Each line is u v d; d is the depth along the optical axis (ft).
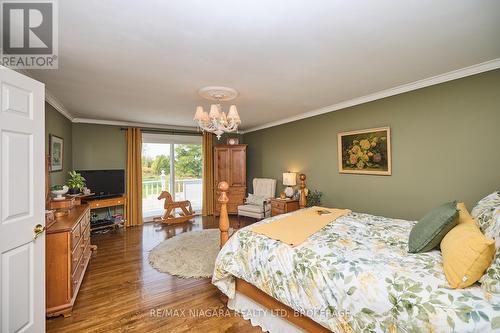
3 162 4.54
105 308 6.95
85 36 5.55
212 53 6.49
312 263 5.09
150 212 18.30
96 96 10.34
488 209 5.21
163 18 4.88
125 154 16.92
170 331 5.99
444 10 4.80
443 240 4.90
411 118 9.52
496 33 5.71
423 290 3.84
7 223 4.61
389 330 3.86
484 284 3.67
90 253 10.55
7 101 4.60
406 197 9.80
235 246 6.89
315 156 14.11
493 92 7.43
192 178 20.29
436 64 7.49
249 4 4.47
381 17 4.99
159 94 10.09
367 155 11.18
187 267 9.66
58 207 8.77
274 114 14.70
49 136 10.35
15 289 4.78
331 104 12.38
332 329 4.54
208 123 9.83
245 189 19.13
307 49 6.36
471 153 7.95
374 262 4.75
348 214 8.75
